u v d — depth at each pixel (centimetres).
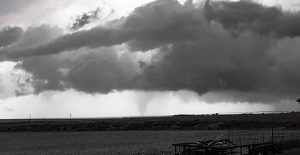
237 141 4656
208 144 2638
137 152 4238
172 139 6369
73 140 7194
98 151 4634
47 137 8569
